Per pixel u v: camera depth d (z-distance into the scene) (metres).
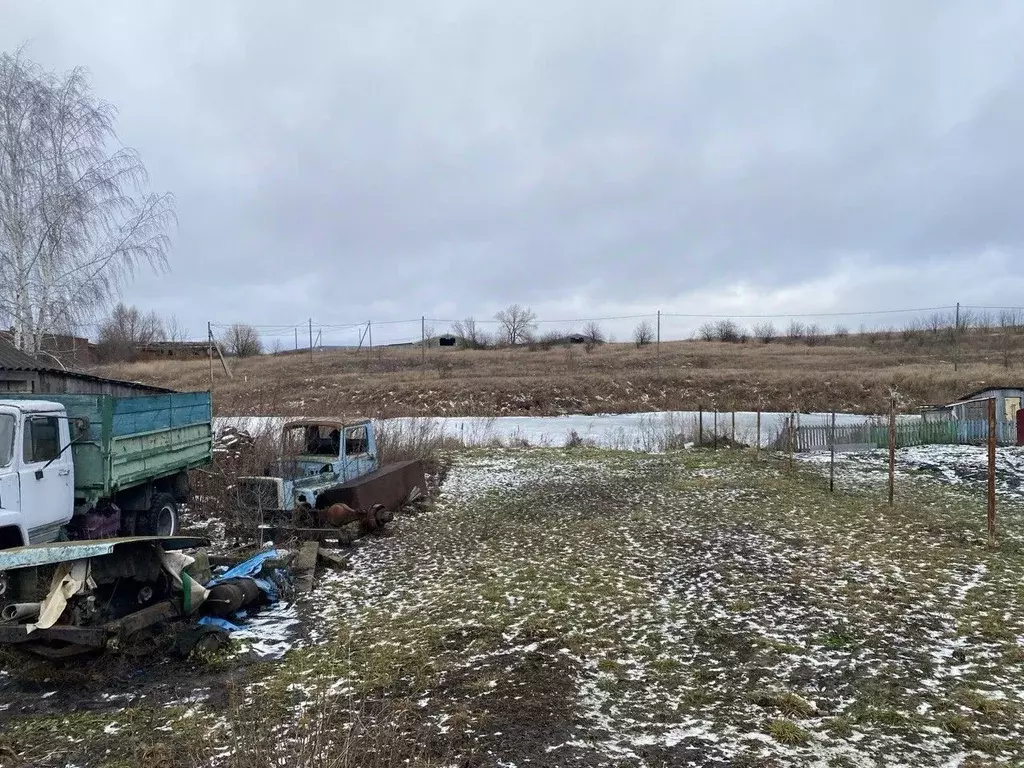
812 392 41.62
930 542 10.15
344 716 5.04
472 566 9.63
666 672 5.77
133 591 6.71
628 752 4.42
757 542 10.48
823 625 6.79
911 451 22.58
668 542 10.66
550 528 12.20
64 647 5.95
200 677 5.95
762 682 5.50
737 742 4.52
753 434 28.61
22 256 18.81
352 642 6.74
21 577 6.72
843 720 4.80
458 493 16.33
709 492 15.47
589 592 8.11
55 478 8.30
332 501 11.77
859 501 13.88
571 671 5.82
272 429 16.78
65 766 4.49
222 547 10.67
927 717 4.80
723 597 7.80
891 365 53.22
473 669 5.92
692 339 88.44
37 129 18.89
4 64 18.78
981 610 7.09
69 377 14.90
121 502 10.37
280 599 8.19
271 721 4.99
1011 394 25.39
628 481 17.69
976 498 14.21
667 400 42.09
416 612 7.66
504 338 90.88
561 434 30.92
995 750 4.32
